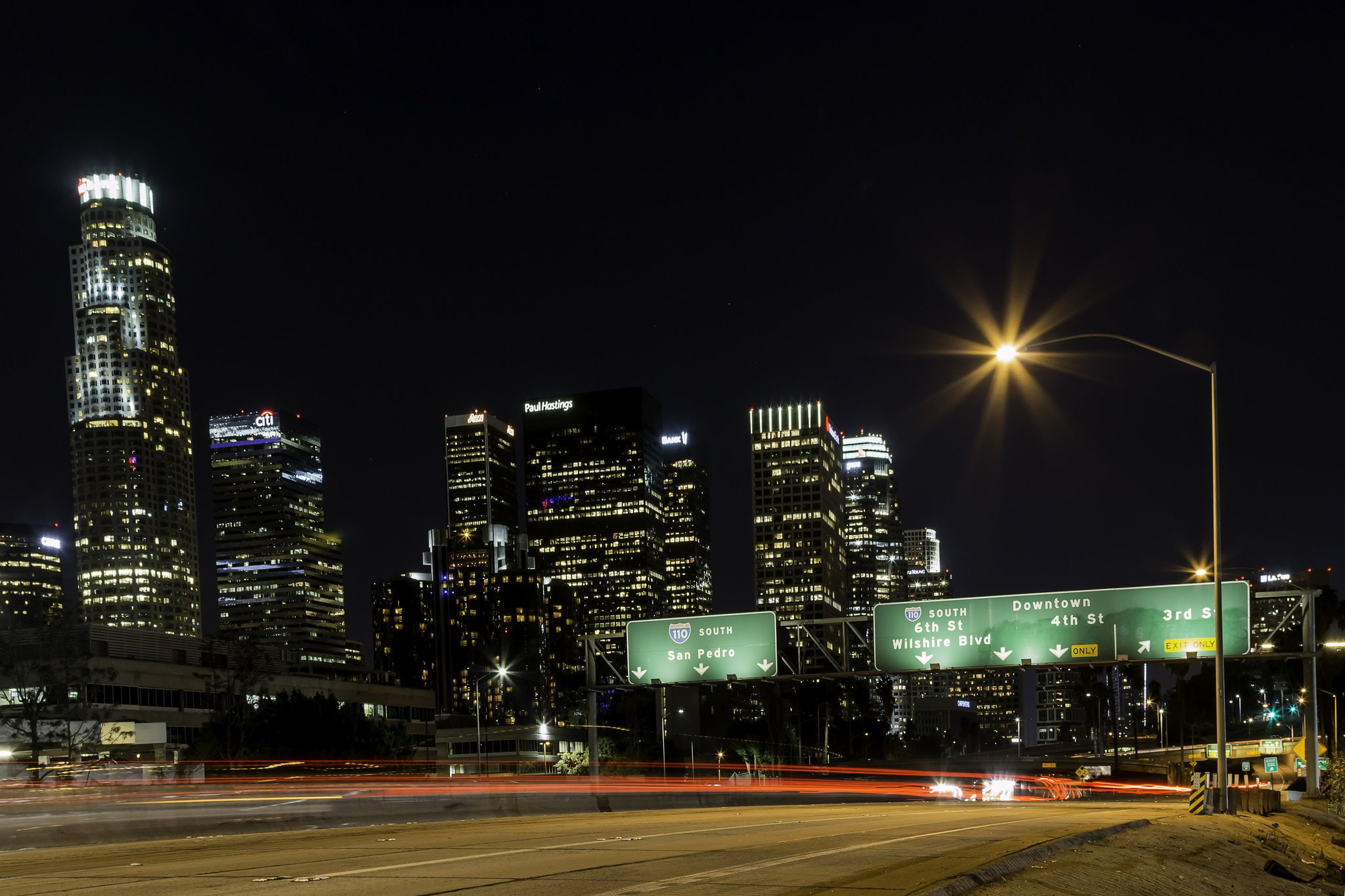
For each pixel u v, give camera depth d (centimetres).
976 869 1352
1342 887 2267
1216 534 3394
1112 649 5681
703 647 6400
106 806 3083
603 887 1303
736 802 5769
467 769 11588
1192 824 2647
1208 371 3466
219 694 9719
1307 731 5391
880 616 6075
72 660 8844
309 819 3169
